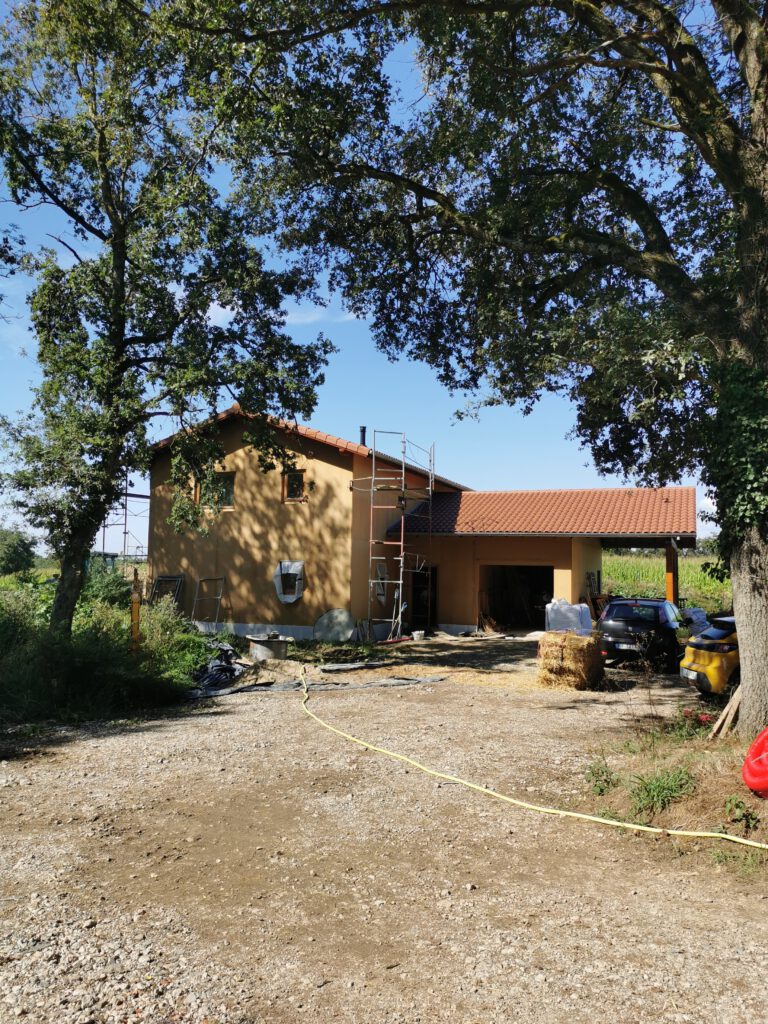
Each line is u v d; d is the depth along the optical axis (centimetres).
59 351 1502
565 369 898
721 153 751
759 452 662
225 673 1361
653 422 1005
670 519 2041
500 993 323
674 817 539
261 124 972
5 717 991
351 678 1384
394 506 2244
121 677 1102
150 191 1473
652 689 1238
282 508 2089
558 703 1113
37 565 3784
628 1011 308
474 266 1199
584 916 404
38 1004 315
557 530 2072
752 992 322
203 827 556
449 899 429
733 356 721
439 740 851
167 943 373
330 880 457
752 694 679
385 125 1079
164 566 2258
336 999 320
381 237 1243
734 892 434
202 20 833
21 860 489
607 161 963
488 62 887
